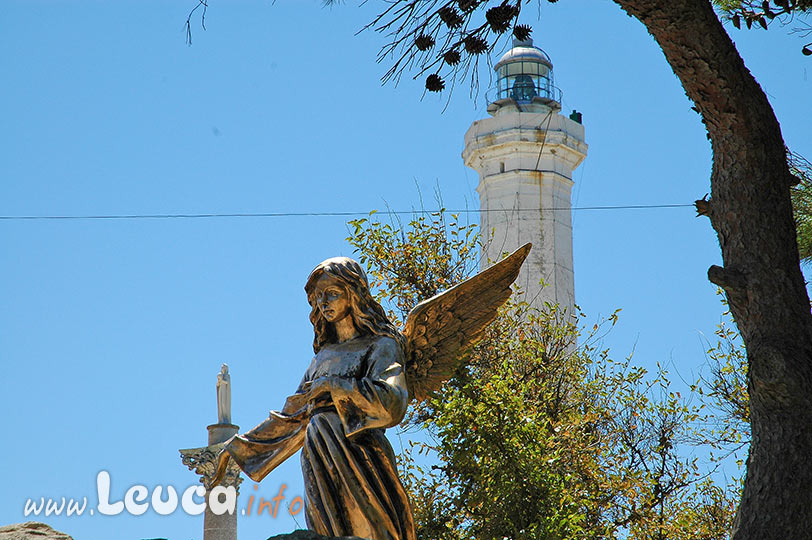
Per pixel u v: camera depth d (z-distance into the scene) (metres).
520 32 9.23
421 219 16.80
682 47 8.65
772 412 8.18
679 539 15.26
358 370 8.71
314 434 8.61
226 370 21.45
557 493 13.16
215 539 20.33
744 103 8.63
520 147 35.72
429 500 14.45
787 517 7.90
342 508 8.49
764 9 9.96
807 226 10.79
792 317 8.38
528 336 18.12
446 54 9.23
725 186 8.73
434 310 9.73
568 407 16.17
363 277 8.91
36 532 7.34
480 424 13.33
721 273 8.48
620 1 8.81
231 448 9.04
